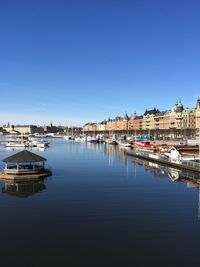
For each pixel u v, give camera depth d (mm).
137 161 87500
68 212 33688
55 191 44469
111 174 61031
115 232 27656
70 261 22062
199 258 22594
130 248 24219
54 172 62938
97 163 80750
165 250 23922
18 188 46688
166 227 29000
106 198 40312
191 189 46594
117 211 34156
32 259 22344
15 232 27609
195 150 98688
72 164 77750
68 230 28094
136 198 40375
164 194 43094
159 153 98312
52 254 23203
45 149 141125
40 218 31578
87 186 48281
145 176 59031
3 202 38188
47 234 27156
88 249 23969
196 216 32406
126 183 51219
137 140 182250
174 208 35562
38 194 42531
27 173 55906
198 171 64562
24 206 36281
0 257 22703
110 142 199125
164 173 63625
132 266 21391
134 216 32281
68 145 179750
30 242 25359
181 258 22594
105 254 23203
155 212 33844
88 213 33344
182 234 27219
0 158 93875
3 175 54750
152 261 22109
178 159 78375
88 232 27609
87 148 149750
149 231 27906
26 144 157625
